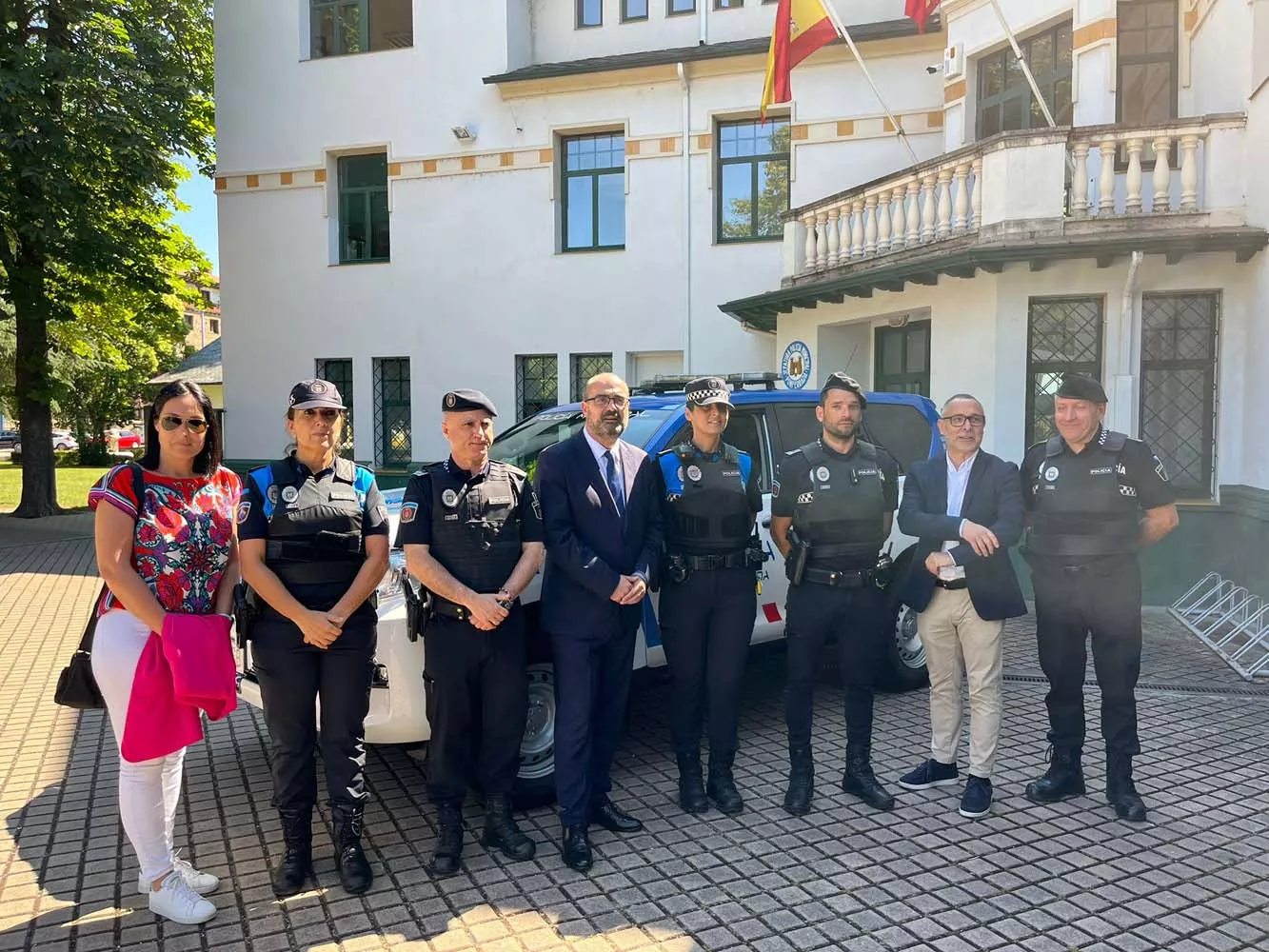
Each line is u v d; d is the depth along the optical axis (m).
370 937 3.28
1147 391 8.60
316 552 3.49
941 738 4.52
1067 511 4.20
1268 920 3.31
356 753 3.64
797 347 10.70
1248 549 7.90
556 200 13.38
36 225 14.02
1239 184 7.89
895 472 4.46
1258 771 4.69
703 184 12.71
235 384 14.91
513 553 3.76
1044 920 3.33
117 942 3.27
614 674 4.07
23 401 16.47
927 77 11.69
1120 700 4.20
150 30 15.98
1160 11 9.21
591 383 4.00
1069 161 8.29
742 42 12.32
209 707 3.29
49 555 12.65
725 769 4.35
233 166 14.67
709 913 3.40
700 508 4.15
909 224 9.30
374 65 13.98
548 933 3.29
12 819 4.34
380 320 14.18
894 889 3.56
